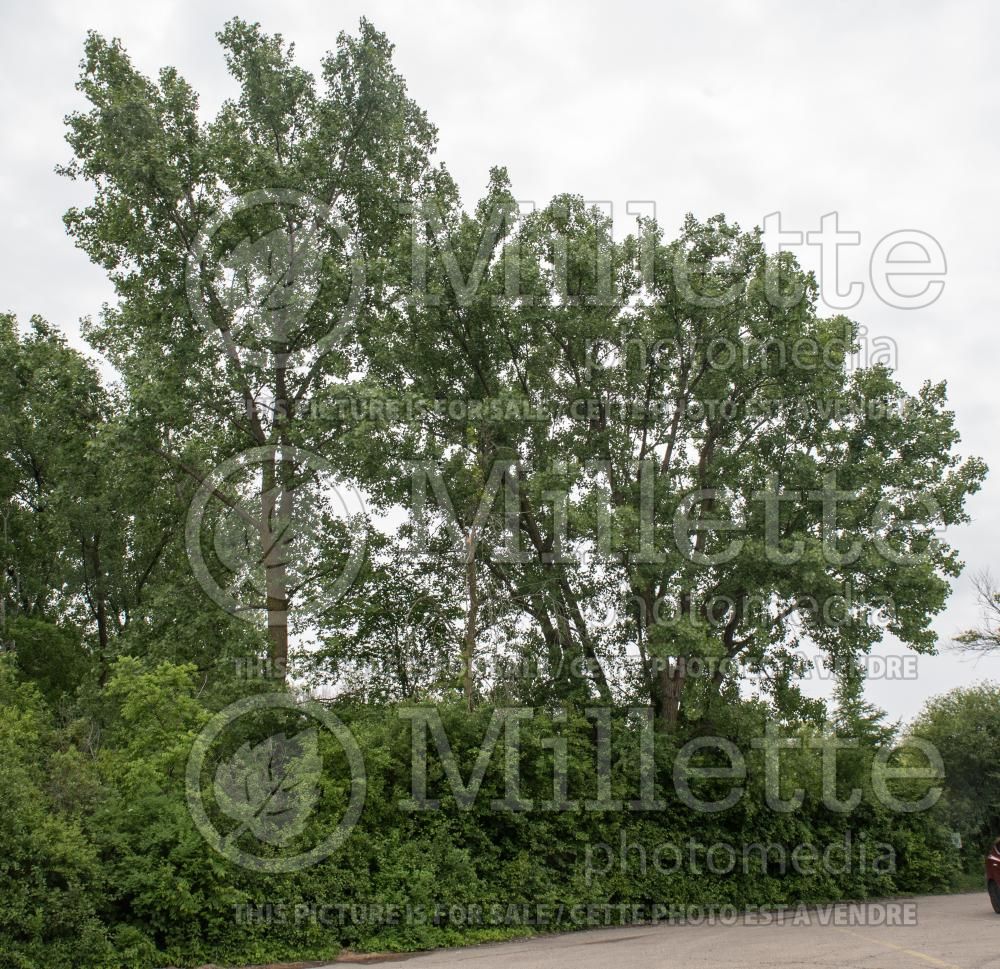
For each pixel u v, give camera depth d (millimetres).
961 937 17078
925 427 29125
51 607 39156
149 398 25891
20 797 15102
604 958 16016
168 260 27906
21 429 34875
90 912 15234
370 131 29781
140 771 17094
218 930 16609
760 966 14094
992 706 39719
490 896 20922
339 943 18219
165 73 28422
